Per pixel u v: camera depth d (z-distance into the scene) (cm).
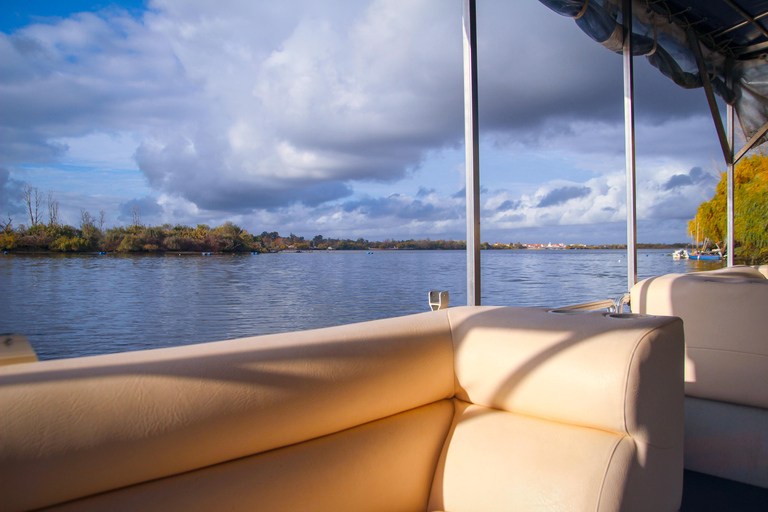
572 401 74
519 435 77
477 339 90
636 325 76
